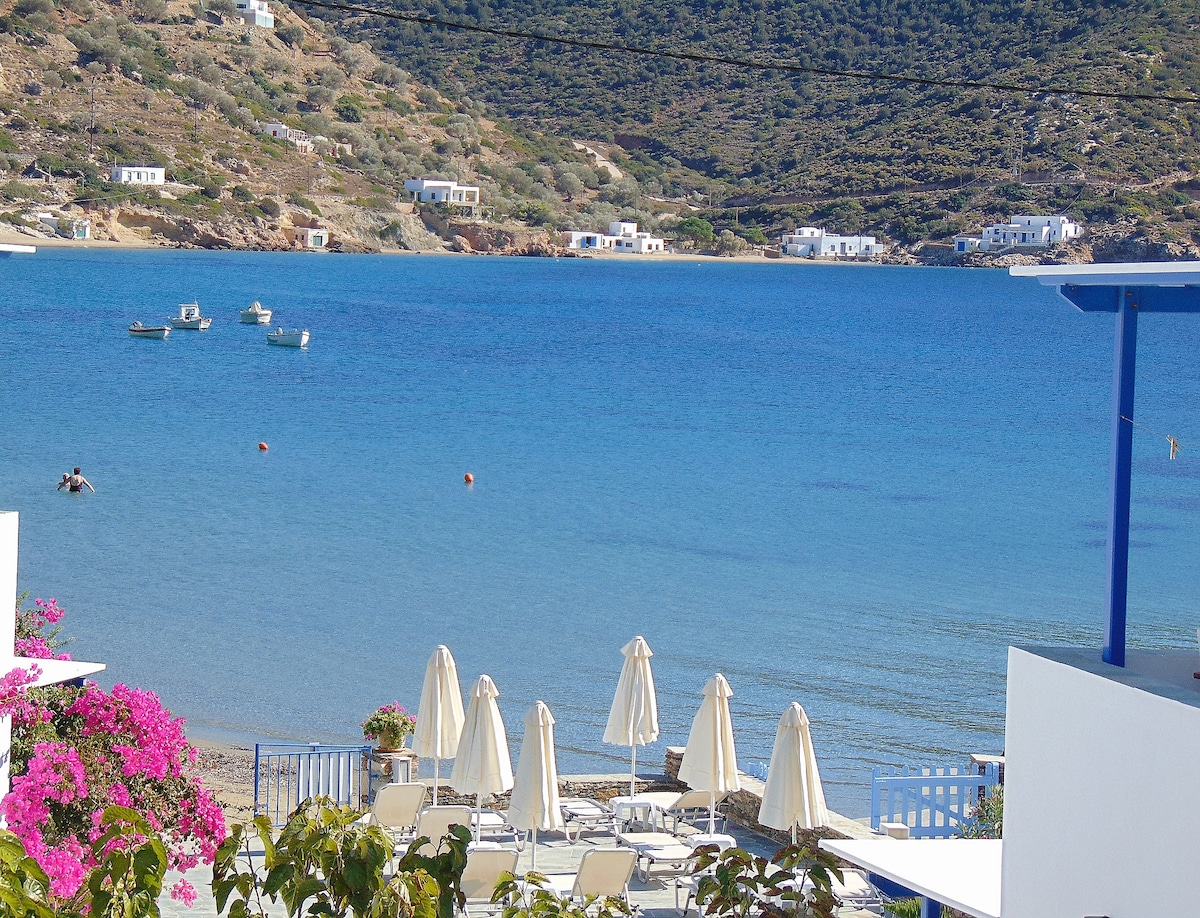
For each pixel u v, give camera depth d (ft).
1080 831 24.00
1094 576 132.77
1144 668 25.23
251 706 80.59
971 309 534.78
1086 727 23.88
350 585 117.29
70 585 112.27
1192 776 21.36
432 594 115.14
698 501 172.65
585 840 51.19
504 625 105.09
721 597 118.42
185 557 126.31
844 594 121.39
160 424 226.79
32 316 389.19
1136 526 160.45
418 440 220.84
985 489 187.93
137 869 22.33
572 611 110.93
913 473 201.05
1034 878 25.32
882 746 76.33
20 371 288.92
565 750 73.56
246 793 60.29
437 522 151.84
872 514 166.91
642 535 148.46
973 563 138.00
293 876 22.90
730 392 298.97
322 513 154.51
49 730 33.76
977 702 86.17
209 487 169.27
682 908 44.96
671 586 122.62
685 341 400.67
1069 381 327.88
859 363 358.84
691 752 49.34
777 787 45.14
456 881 23.79
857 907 43.91
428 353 355.36
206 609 105.91
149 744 34.71
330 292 505.66
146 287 480.64
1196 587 127.75
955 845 32.94
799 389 306.55
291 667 90.02
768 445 226.99
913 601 119.14
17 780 31.78
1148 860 22.34
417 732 51.80
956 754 74.69
